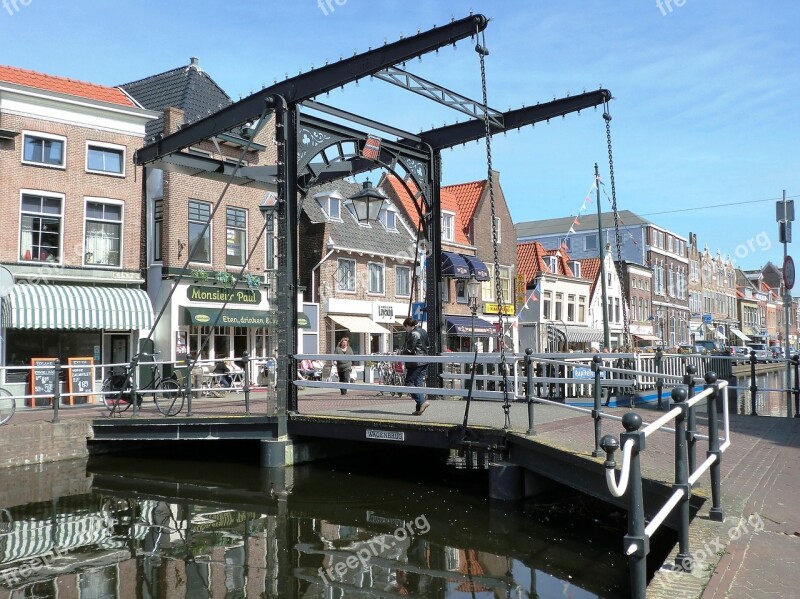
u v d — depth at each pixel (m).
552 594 5.73
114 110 19.12
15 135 17.42
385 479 10.88
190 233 20.80
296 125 11.75
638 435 3.71
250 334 22.69
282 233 11.56
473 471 11.88
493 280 34.31
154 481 10.80
